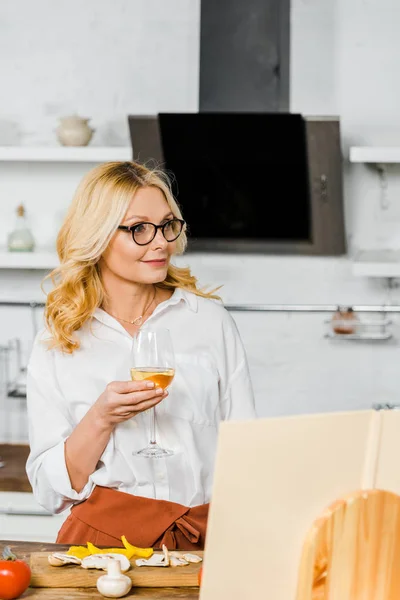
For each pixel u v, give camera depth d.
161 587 1.54
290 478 1.05
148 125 3.66
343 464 1.08
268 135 3.65
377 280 4.04
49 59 4.05
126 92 4.03
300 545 1.07
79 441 1.81
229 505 1.02
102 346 1.98
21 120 4.08
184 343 2.04
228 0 3.83
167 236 1.95
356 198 4.02
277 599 1.07
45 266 3.82
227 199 3.81
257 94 3.86
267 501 1.04
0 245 4.12
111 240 1.92
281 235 3.88
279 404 4.09
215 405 2.03
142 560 1.61
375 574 1.08
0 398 4.16
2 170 4.11
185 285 2.12
